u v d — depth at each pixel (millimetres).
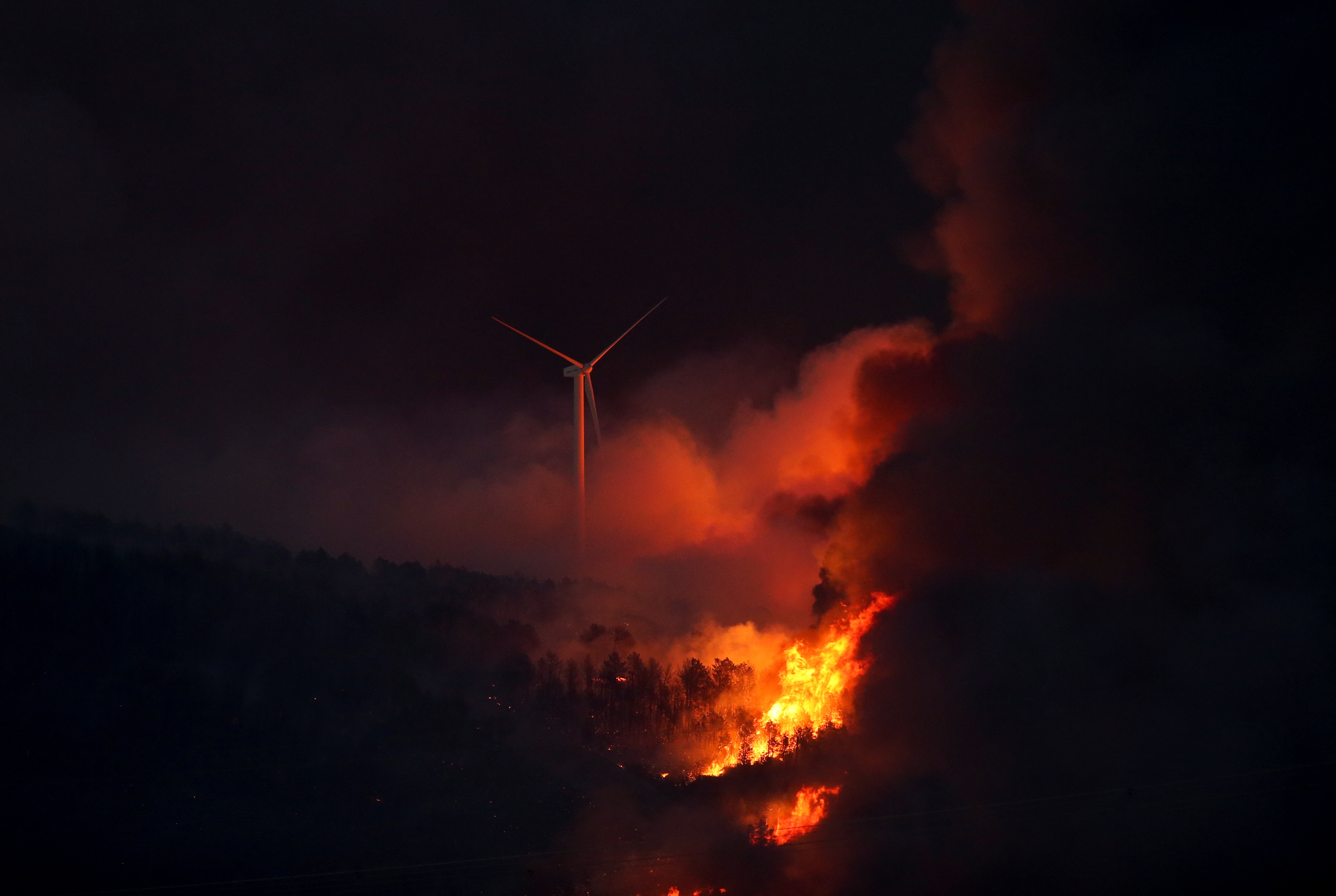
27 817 109000
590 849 109562
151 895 98875
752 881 100438
